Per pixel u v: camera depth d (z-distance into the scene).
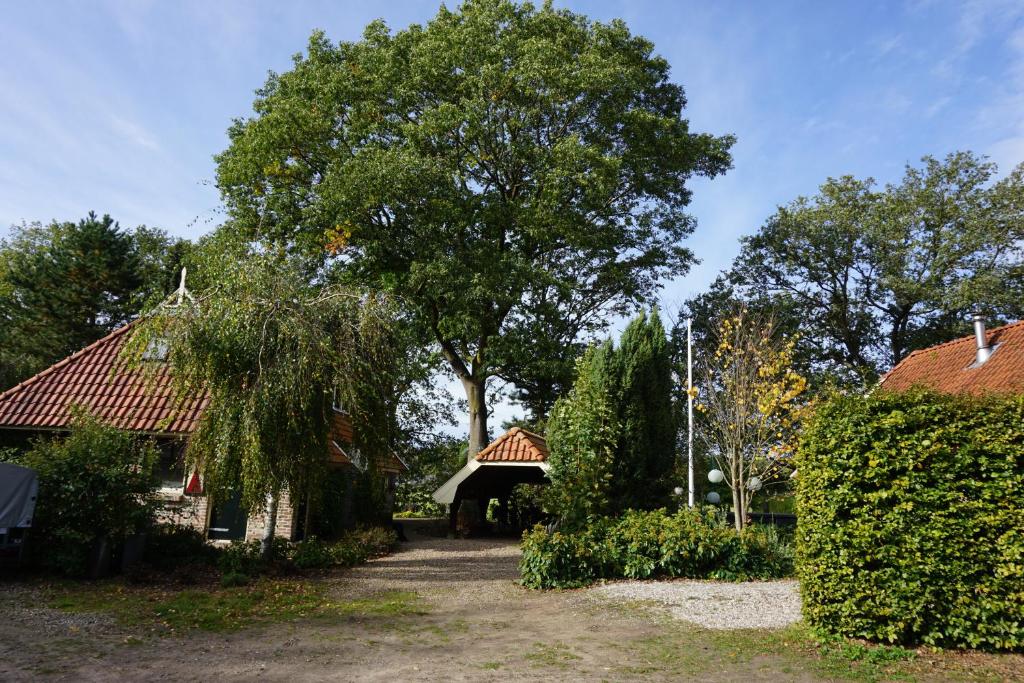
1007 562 7.09
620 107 24.39
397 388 13.50
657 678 6.41
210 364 11.34
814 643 7.57
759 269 36.72
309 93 24.28
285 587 11.20
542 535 12.25
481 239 24.22
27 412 15.78
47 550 11.37
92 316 34.91
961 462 7.31
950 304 30.80
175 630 8.11
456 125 23.05
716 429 19.14
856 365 34.09
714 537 12.54
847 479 7.60
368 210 22.97
